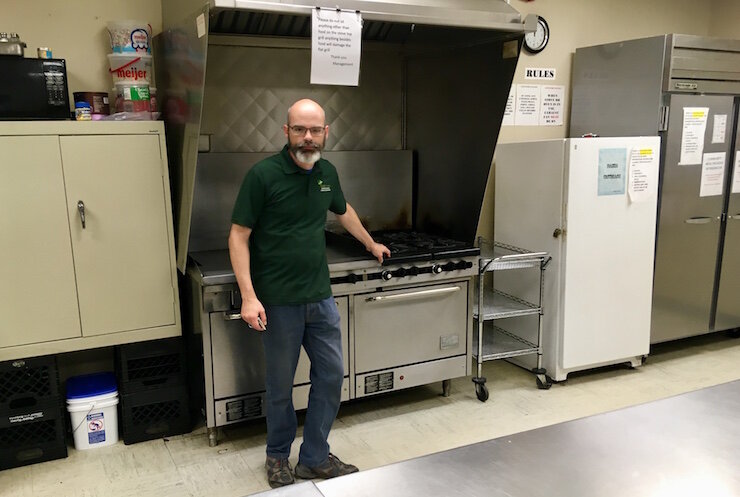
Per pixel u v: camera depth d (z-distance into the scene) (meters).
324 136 2.26
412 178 3.68
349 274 2.79
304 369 2.88
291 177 2.23
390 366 3.03
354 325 2.89
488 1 2.80
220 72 3.07
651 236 3.53
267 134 3.24
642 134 3.62
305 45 3.22
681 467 1.06
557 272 3.37
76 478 2.51
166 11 2.88
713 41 3.55
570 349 3.42
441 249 3.03
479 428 2.95
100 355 3.09
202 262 2.82
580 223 3.31
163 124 2.66
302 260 2.29
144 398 2.79
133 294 2.72
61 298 2.59
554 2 3.96
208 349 2.64
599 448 1.13
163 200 2.71
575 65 4.05
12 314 2.52
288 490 0.99
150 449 2.76
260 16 2.85
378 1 2.52
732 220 3.92
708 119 3.65
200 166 3.07
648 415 1.26
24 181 2.46
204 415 2.86
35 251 2.52
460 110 3.24
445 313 3.12
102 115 2.72
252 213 2.23
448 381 3.31
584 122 4.02
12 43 2.42
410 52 3.49
